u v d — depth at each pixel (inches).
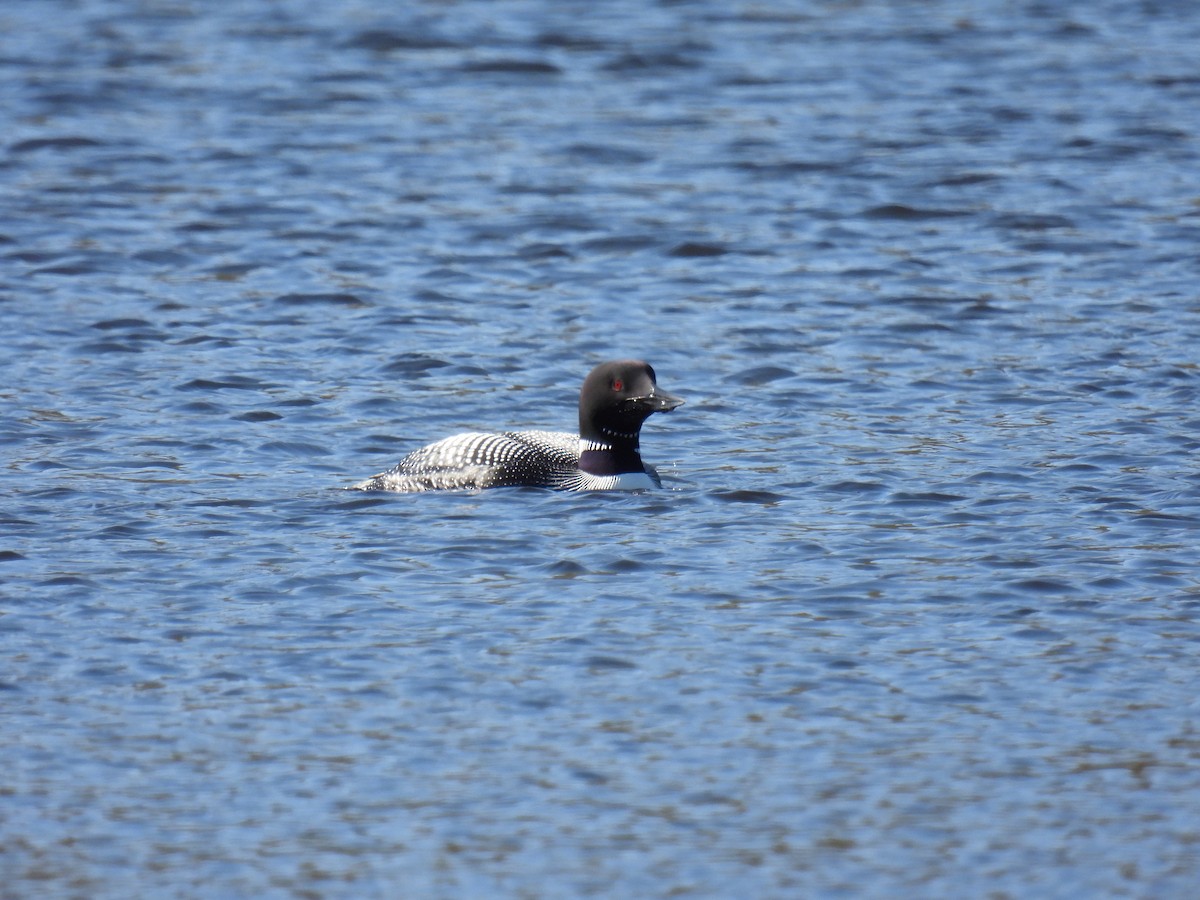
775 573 502.3
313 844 366.6
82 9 1465.3
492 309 824.3
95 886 351.9
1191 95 1210.6
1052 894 350.3
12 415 660.1
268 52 1334.9
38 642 453.4
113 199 996.6
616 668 440.8
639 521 545.6
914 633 461.1
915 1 1501.0
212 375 716.0
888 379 717.9
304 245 922.1
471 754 400.5
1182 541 524.4
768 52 1341.0
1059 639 457.1
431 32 1387.8
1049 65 1296.8
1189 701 424.2
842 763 397.1
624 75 1285.7
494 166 1074.7
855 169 1061.1
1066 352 749.3
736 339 776.3
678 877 355.6
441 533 533.0
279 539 528.4
